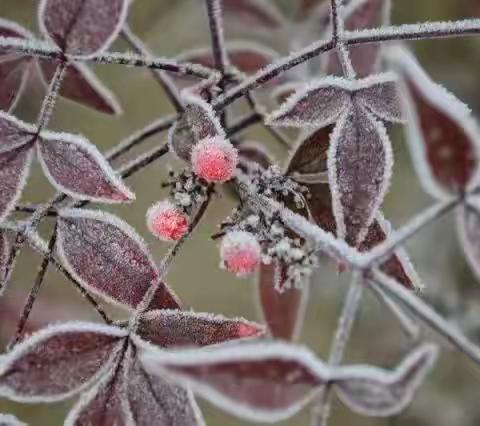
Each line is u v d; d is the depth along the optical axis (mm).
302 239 286
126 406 270
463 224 257
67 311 385
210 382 244
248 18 369
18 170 280
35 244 285
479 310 402
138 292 281
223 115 309
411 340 277
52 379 267
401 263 275
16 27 303
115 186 276
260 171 293
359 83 283
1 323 355
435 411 402
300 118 283
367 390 252
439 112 246
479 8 400
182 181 287
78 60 288
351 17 320
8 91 307
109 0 283
